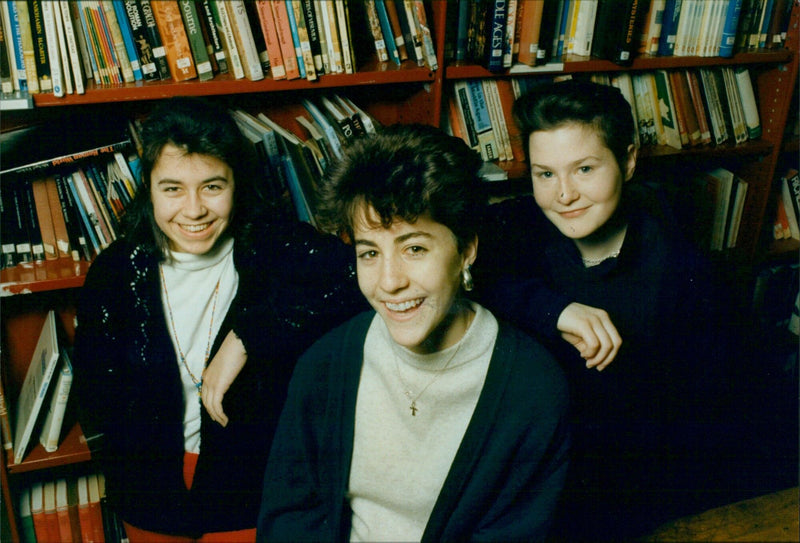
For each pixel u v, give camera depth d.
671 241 1.41
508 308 1.32
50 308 1.96
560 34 1.94
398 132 0.95
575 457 1.51
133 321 1.47
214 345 1.51
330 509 1.09
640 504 1.63
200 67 1.61
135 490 1.56
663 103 2.15
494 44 1.80
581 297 1.43
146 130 1.32
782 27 2.15
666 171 2.38
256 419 1.54
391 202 0.89
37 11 1.43
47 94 1.49
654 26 1.97
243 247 1.51
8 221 1.64
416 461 1.06
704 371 1.44
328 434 1.09
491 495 1.06
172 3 1.54
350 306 1.51
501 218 1.50
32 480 1.95
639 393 1.47
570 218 1.32
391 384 1.05
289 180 1.76
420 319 0.97
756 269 2.50
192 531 1.57
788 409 2.40
